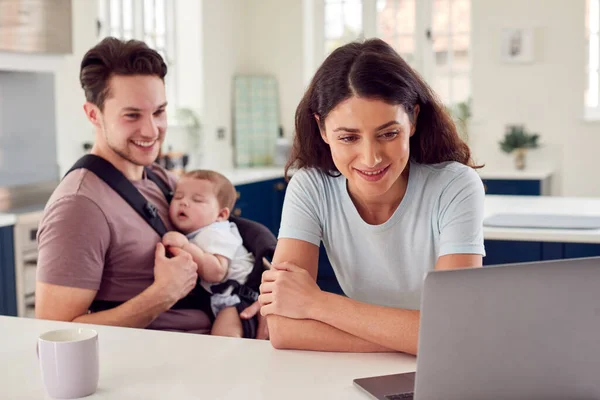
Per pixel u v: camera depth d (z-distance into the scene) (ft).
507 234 9.01
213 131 19.01
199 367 4.48
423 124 5.23
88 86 6.48
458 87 19.72
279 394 4.04
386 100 4.55
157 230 6.70
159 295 6.28
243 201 16.66
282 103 20.54
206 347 4.89
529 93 18.76
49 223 6.12
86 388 4.02
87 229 6.09
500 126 19.06
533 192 17.25
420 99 4.93
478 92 19.16
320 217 5.49
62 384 3.97
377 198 5.23
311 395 4.02
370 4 20.21
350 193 5.38
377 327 4.67
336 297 4.88
